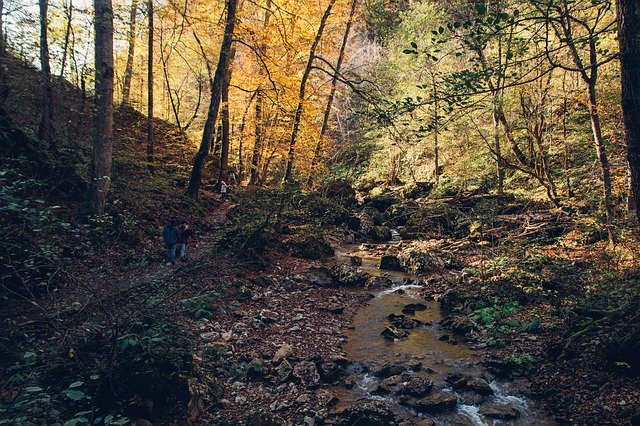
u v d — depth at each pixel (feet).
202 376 21.74
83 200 39.34
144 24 64.44
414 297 40.91
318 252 53.98
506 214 64.28
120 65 84.79
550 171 67.00
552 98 57.72
